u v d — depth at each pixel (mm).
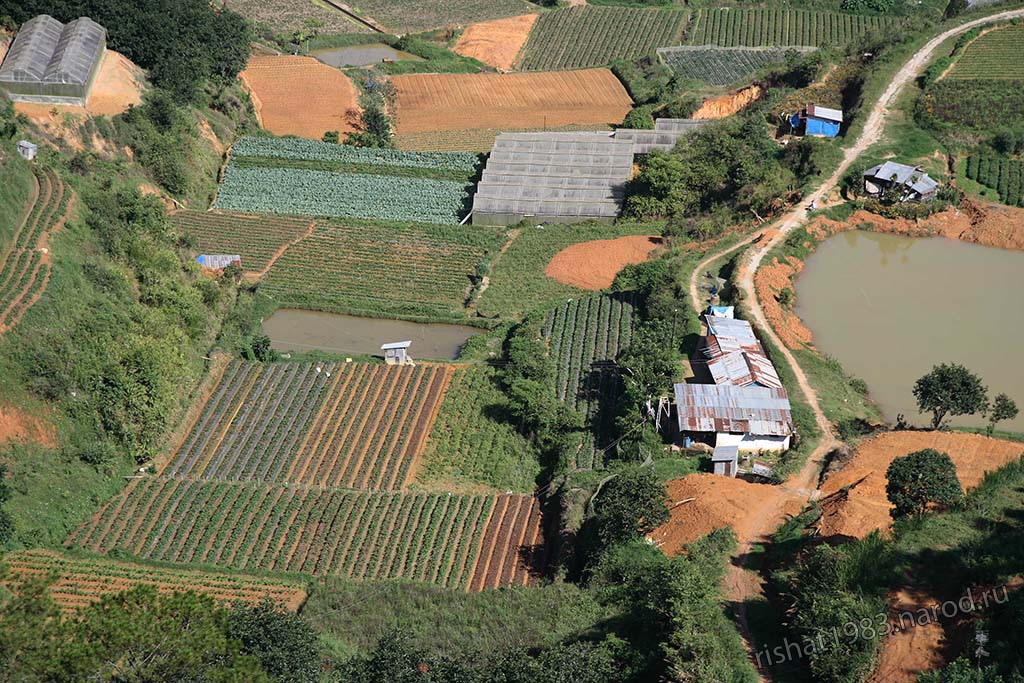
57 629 44594
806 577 51406
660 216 114688
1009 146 119062
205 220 113312
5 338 75250
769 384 75875
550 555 66375
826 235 105625
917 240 106125
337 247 109375
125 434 75750
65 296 81188
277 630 50406
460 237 111938
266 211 117938
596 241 109562
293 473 75250
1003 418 70875
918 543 51812
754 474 68625
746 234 105562
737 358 78625
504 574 65375
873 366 84688
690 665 47594
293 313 98188
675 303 89062
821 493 64500
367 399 82750
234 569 66500
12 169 92562
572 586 60594
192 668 45000
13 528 66812
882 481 62312
